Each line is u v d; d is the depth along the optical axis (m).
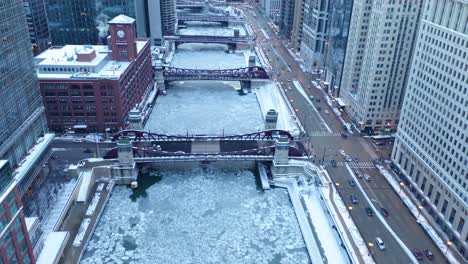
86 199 144.50
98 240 127.62
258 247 126.38
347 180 153.25
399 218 133.00
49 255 112.75
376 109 185.75
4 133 125.94
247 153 163.75
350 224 128.75
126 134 173.88
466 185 113.81
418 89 139.62
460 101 115.81
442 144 125.56
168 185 157.75
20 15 135.25
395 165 159.25
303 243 128.12
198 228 134.25
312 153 171.25
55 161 160.75
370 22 179.00
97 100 180.50
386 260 114.44
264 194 153.50
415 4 164.38
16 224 93.00
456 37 117.56
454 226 120.19
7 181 89.38
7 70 127.00
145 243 127.12
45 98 177.62
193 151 167.00
